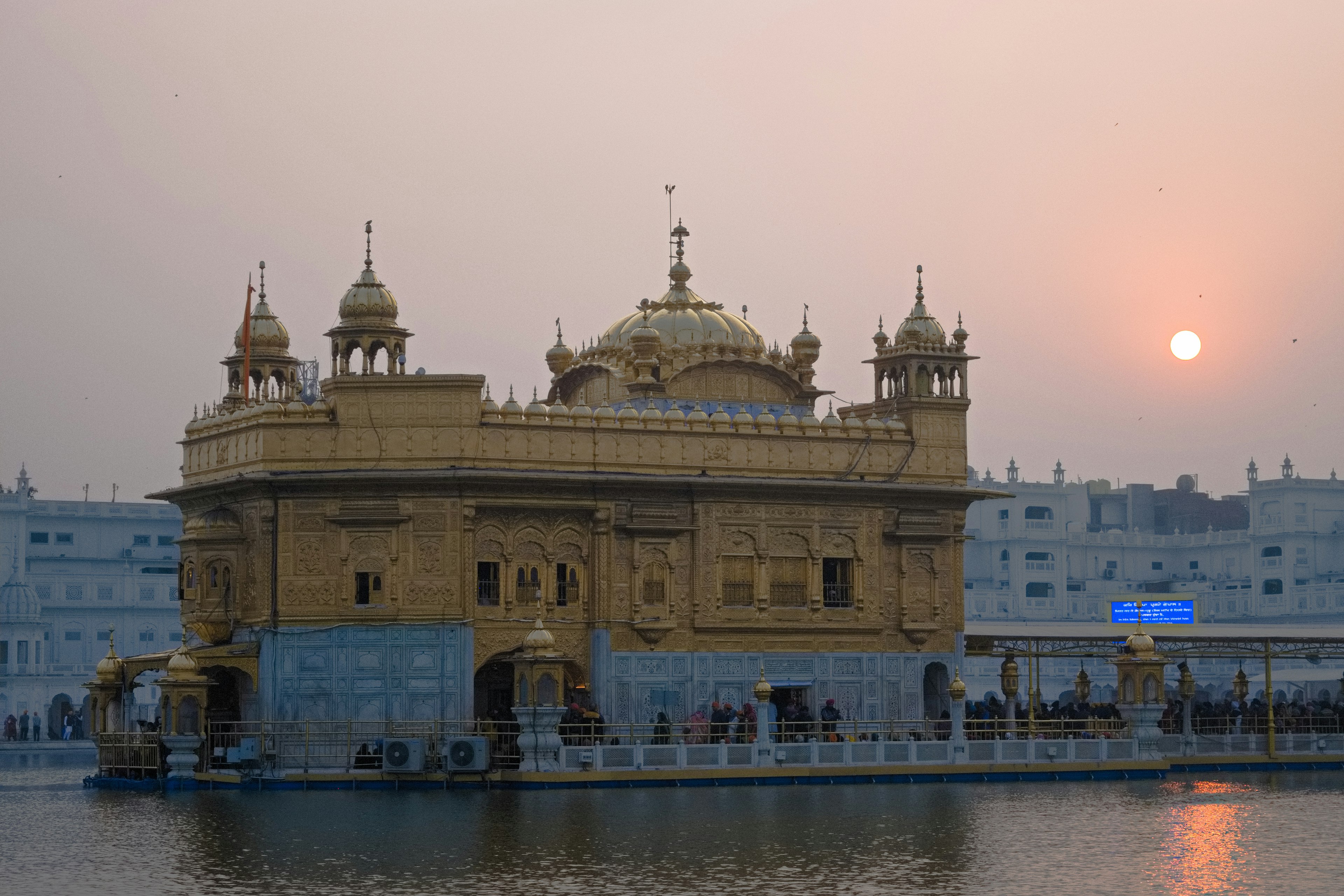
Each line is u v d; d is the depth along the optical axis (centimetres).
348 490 4309
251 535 4406
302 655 4297
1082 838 3297
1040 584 10656
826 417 4781
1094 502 11750
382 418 4347
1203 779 4575
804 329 5275
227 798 3972
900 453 4856
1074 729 4897
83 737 9038
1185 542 11225
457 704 4278
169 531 9775
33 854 3083
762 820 3519
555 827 3384
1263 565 10775
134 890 2716
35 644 9081
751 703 4512
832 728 4525
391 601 4294
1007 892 2708
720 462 4622
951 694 4459
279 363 5381
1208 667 10044
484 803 3788
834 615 4731
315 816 3581
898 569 4825
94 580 9475
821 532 4728
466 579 4309
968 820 3547
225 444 4566
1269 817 3641
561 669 4116
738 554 4634
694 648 4572
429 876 2825
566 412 4469
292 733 4234
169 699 4225
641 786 4109
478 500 4325
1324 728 5203
